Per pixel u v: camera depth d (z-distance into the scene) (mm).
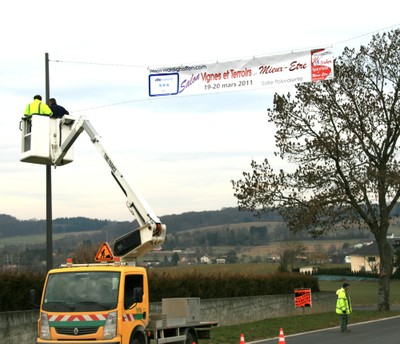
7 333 18734
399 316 33969
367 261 104875
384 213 37531
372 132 35969
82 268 15188
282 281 38000
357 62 36094
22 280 20594
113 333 14484
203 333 18922
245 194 35656
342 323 25422
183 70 19984
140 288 15148
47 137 19422
